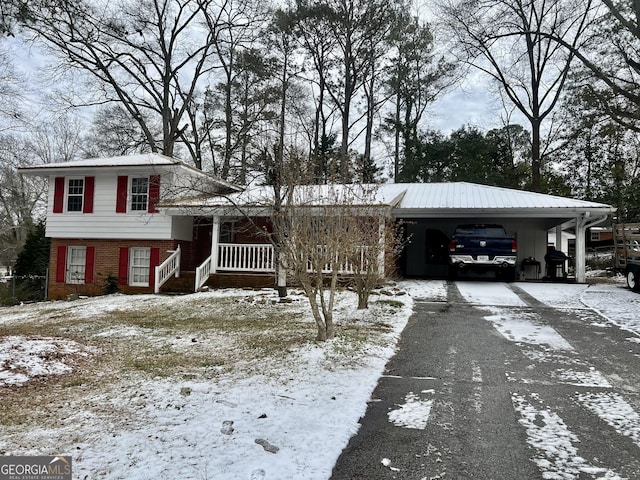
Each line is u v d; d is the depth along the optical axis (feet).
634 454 11.35
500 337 23.99
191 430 12.55
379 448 11.71
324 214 22.89
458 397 15.40
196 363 19.71
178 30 87.40
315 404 14.40
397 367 18.93
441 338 23.80
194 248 59.52
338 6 91.81
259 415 13.55
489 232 45.16
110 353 22.04
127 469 10.38
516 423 13.26
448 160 97.96
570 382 16.92
